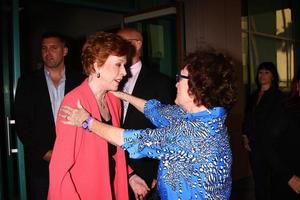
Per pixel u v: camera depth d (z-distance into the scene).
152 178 2.12
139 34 2.20
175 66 4.23
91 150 1.38
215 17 4.30
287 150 2.03
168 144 1.18
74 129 1.34
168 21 4.20
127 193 1.59
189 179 1.17
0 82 2.64
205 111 1.20
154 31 4.10
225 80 1.20
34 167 2.30
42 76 2.35
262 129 2.16
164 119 1.51
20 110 2.26
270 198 2.22
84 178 1.37
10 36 2.63
